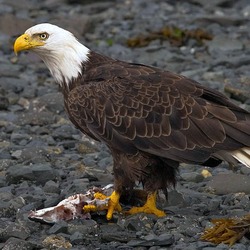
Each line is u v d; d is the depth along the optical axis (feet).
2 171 51.75
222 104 43.19
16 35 86.94
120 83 44.04
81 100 44.39
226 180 48.67
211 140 42.37
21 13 97.04
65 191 47.85
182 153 42.68
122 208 45.85
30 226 42.55
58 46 45.37
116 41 86.43
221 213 44.73
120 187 44.21
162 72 44.60
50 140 58.08
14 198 46.65
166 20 94.63
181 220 42.88
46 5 100.94
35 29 45.62
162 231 41.93
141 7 101.30
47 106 64.44
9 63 77.97
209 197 47.42
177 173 49.90
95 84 44.47
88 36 88.28
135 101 43.47
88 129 44.39
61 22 89.51
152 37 85.05
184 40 84.48
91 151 56.18
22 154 54.08
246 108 63.46
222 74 72.95
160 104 43.19
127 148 43.45
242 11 97.86
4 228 42.34
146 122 43.14
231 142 42.16
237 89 65.67
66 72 45.52
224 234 40.55
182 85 43.65
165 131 42.93
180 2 103.40
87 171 50.93
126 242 41.24
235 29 90.33
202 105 42.88
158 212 44.04
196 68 76.28
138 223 42.45
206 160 42.88
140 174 43.73
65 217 43.47
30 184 49.57
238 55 80.07
